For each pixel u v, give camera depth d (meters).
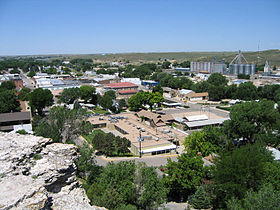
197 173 48.88
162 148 78.62
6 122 96.31
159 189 41.59
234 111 84.25
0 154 26.62
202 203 45.59
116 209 35.12
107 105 136.62
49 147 29.48
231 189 41.50
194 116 114.19
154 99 137.25
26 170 25.88
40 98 120.00
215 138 71.12
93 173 48.56
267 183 41.00
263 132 79.50
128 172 42.22
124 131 95.44
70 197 26.42
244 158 43.41
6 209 19.56
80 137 92.06
